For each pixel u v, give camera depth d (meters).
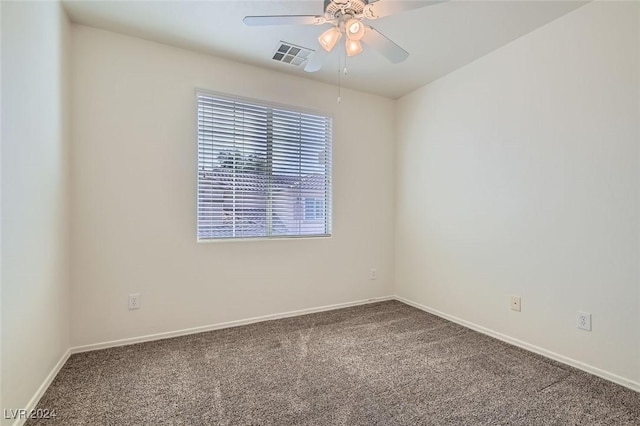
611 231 1.89
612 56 1.88
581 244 2.04
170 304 2.55
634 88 1.79
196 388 1.81
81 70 2.23
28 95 1.54
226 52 2.64
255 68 2.89
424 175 3.32
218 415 1.57
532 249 2.32
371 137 3.56
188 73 2.60
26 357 1.52
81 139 2.24
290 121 3.11
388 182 3.68
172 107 2.54
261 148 2.96
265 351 2.31
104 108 2.31
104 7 2.04
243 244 2.85
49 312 1.82
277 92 3.00
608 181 1.90
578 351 2.05
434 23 2.19
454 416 1.57
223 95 2.75
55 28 1.90
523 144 2.37
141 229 2.44
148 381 1.88
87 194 2.26
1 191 1.29
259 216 2.97
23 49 1.49
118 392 1.76
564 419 1.54
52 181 1.86
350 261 3.45
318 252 3.25
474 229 2.78
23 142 1.49
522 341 2.38
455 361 2.16
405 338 2.57
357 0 1.50
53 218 1.88
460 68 2.89
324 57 2.01
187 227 2.61
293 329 2.75
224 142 2.79
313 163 3.25
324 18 1.65
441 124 3.12
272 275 3.00
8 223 1.35
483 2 1.95
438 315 3.14
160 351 2.29
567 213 2.11
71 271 2.21
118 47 2.35
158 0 1.96
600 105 1.94
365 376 1.95
